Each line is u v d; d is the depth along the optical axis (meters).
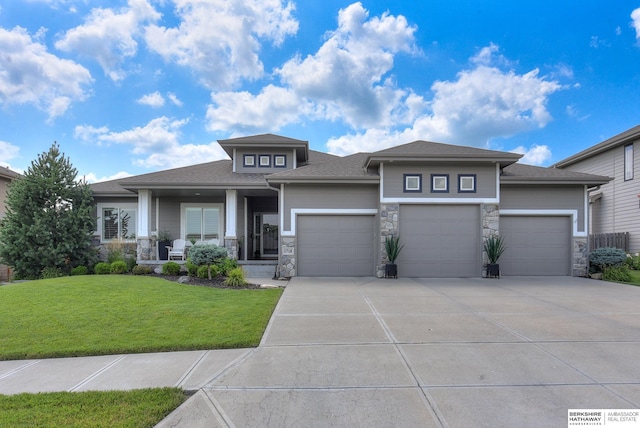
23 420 2.92
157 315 6.21
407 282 10.78
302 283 10.56
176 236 15.30
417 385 3.59
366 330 5.54
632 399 3.31
